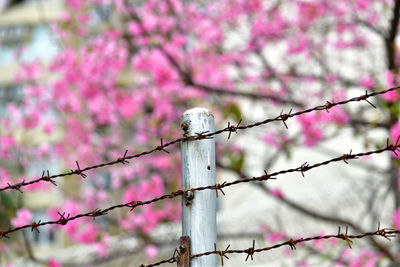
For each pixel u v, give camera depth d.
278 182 11.76
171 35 9.25
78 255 9.77
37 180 2.90
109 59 9.77
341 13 9.23
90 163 10.70
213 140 2.81
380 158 9.09
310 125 7.09
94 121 10.30
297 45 9.33
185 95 9.52
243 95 8.14
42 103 10.69
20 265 6.70
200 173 2.76
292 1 9.53
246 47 9.51
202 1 9.88
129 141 10.11
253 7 9.61
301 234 10.12
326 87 8.62
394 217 7.02
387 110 5.75
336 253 7.77
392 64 7.48
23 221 6.69
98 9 9.71
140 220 9.06
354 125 6.74
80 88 10.05
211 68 9.62
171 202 9.65
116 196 10.29
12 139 9.61
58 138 12.52
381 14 8.91
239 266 10.08
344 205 9.62
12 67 22.16
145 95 9.61
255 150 9.10
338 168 10.71
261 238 8.89
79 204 9.90
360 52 9.05
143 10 9.49
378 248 6.90
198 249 2.72
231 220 11.22
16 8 22.53
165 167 9.96
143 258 9.17
